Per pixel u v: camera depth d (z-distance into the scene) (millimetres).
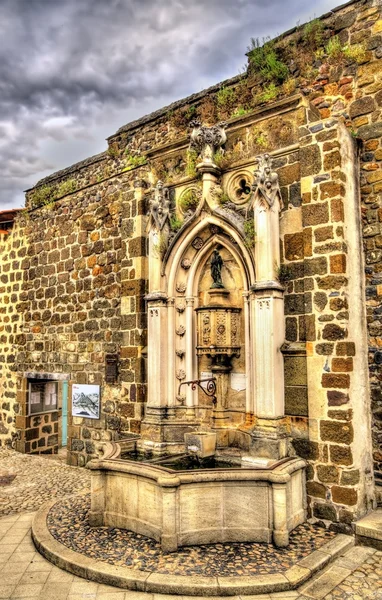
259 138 6941
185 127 9102
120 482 5938
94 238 10367
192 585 4426
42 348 11461
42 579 4809
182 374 7602
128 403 8398
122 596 4449
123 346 8586
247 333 6828
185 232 7547
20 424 11906
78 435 10156
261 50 7867
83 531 5812
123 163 10133
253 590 4395
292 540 5355
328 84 7035
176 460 6676
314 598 4309
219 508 5391
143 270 8430
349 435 5617
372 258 6281
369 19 6742
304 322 6242
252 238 6594
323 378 5852
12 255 12719
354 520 5492
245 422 6793
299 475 5832
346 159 6160
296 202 6441
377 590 4418
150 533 5527
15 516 6840
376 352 6168
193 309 7648
